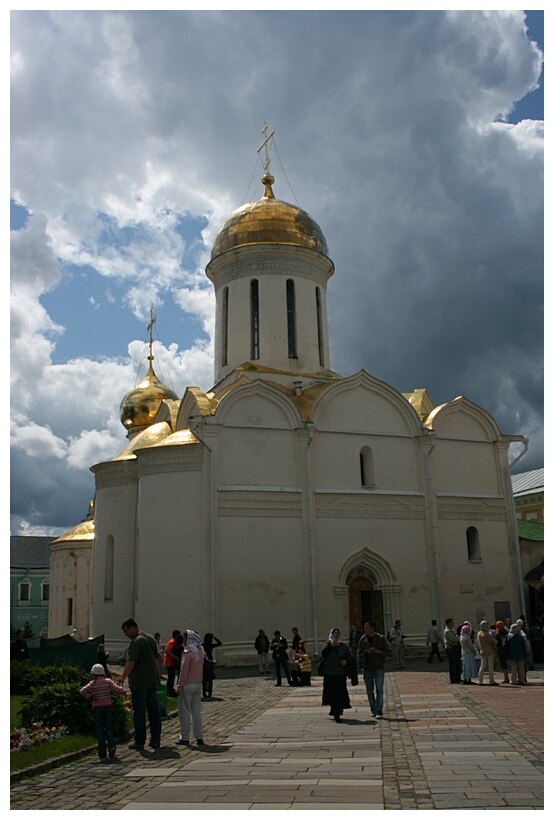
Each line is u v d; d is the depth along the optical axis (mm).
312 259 33688
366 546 28812
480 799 8023
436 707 15336
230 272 33594
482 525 31797
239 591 26594
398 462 30578
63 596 42688
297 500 28141
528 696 16734
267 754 11164
